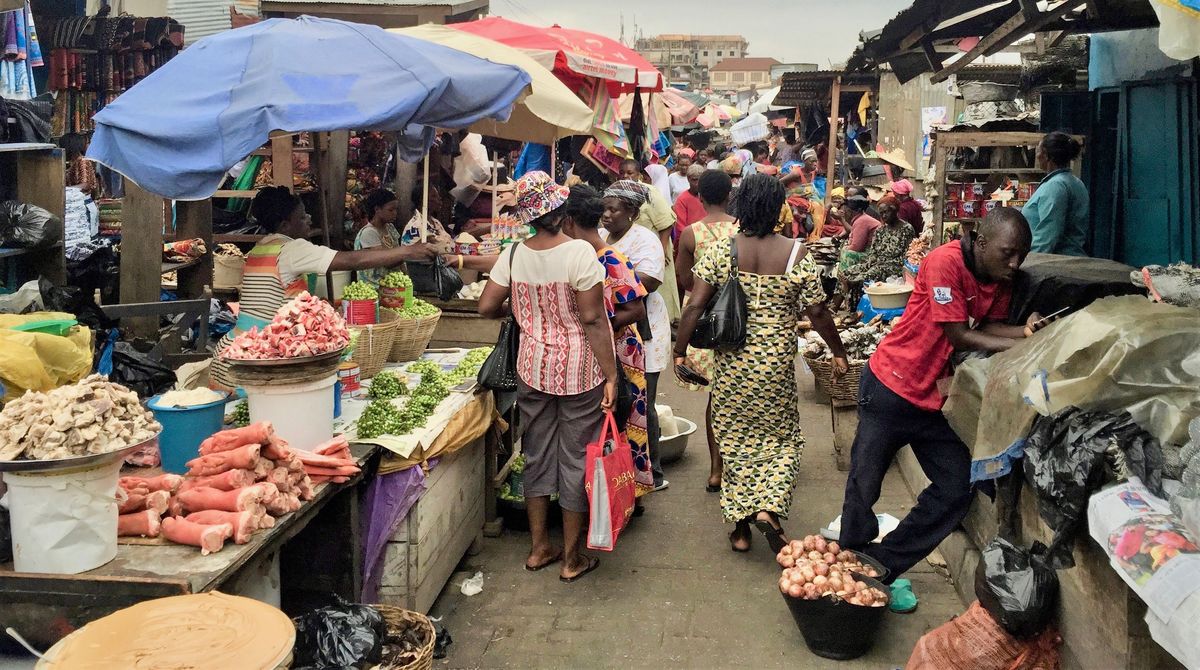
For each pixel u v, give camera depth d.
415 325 5.36
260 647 2.30
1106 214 7.95
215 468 3.07
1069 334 3.25
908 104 16.97
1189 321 3.08
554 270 4.58
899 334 4.28
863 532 4.44
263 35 4.46
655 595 4.68
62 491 2.69
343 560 3.87
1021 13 5.65
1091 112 8.05
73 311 4.51
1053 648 3.43
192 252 7.00
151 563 2.81
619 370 4.86
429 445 4.09
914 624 4.36
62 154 5.49
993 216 3.87
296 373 3.59
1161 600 2.50
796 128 27.36
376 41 4.61
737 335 4.75
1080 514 3.06
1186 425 2.91
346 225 8.30
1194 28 3.01
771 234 4.87
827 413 7.93
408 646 3.23
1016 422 3.42
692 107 16.52
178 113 4.11
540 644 4.21
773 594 4.69
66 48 8.34
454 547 4.71
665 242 8.08
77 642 2.32
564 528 4.85
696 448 7.14
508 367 4.81
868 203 11.52
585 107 6.61
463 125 4.80
